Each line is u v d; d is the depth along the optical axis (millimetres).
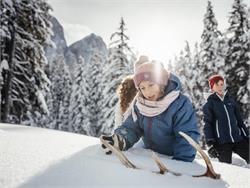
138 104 2404
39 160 1618
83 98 40719
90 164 1590
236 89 20031
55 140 2648
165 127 2359
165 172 1534
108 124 26328
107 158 1773
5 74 15156
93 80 41719
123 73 26844
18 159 1610
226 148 4504
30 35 16484
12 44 15297
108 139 2146
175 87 2344
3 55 15234
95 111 40469
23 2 16406
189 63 29609
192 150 2246
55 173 1404
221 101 4625
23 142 2248
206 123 4684
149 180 1421
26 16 16188
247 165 4051
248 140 4570
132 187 1313
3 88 15234
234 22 20719
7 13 15211
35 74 16828
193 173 1674
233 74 20250
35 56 16562
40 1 17875
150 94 2311
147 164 1737
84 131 39812
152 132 2412
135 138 2398
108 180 1378
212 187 1444
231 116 4562
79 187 1265
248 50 19719
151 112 2342
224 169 2000
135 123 2445
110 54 28094
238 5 20906
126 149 2295
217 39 22141
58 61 51500
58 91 48719
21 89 16078
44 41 17828
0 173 1338
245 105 19469
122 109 3881
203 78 21953
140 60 3736
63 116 46312
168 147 2457
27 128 4840
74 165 1554
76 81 41875
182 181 1460
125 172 1495
